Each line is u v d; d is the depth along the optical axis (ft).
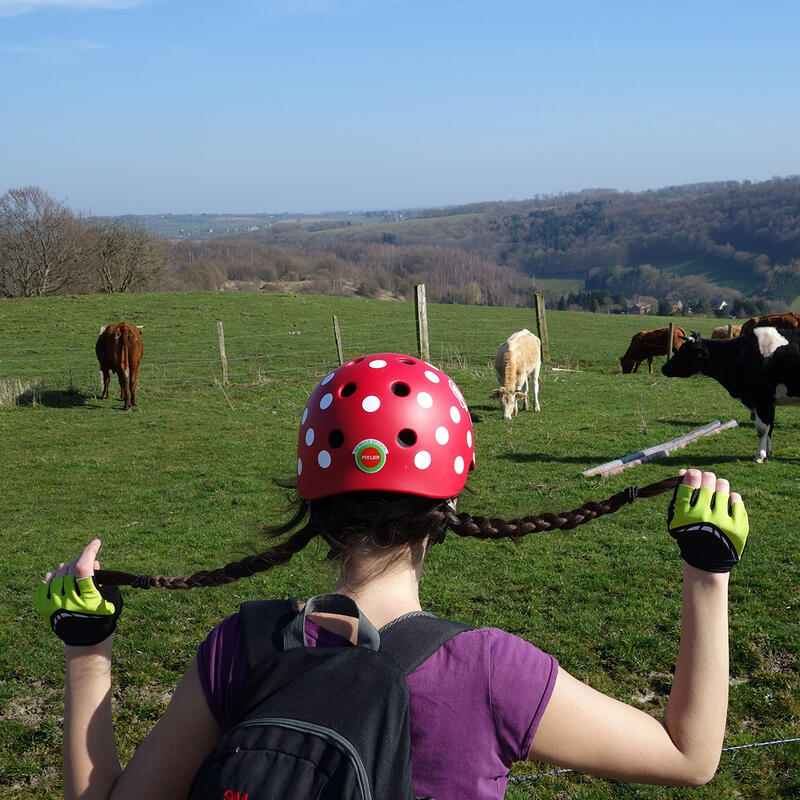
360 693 4.34
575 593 27.20
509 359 64.39
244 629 4.99
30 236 213.66
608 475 43.73
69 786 5.15
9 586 30.60
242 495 44.01
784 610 24.75
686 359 46.78
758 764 17.31
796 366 44.09
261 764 4.09
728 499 5.07
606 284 595.88
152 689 21.93
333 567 5.57
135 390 75.92
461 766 4.54
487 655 4.75
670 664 21.98
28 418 69.97
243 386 85.92
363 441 5.25
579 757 4.70
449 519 5.54
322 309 158.20
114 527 38.93
